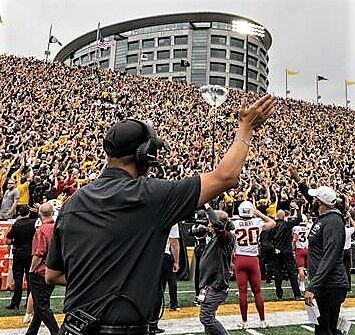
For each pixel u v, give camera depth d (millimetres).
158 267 2082
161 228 2072
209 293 5695
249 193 15789
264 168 23359
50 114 29016
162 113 36688
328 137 41812
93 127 26719
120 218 2055
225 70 101062
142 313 2010
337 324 5066
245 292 7445
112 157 2232
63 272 2275
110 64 106125
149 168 2309
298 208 12922
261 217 7492
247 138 2160
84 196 2164
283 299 10008
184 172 17625
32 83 36781
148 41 104125
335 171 28844
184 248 11359
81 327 1970
